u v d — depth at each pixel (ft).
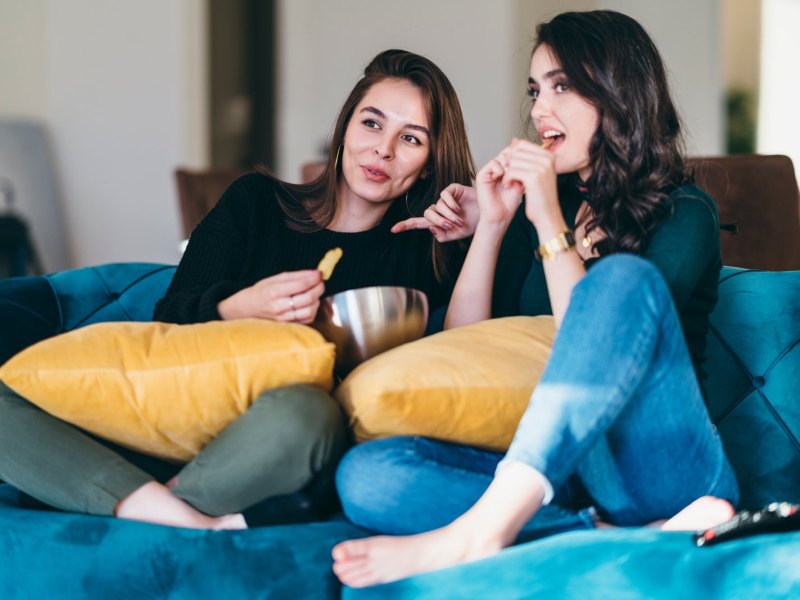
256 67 21.25
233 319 5.79
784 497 6.05
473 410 5.09
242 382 5.16
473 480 4.96
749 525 4.20
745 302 6.44
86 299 7.22
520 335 5.50
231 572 4.79
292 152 21.81
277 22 21.49
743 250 9.17
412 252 6.95
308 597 4.71
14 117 20.12
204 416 5.24
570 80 5.79
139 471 5.26
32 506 5.51
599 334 4.60
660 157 5.74
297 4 21.66
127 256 20.18
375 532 5.17
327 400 5.13
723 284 6.58
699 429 4.94
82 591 4.95
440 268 6.91
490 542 4.61
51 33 20.48
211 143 20.39
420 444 5.02
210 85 20.34
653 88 5.80
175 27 19.62
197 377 5.16
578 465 5.06
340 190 6.87
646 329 4.61
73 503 5.25
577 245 6.11
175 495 5.18
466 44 19.79
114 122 20.20
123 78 20.11
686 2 21.65
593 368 4.58
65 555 5.04
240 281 6.68
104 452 5.30
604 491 5.05
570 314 4.71
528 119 6.81
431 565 4.63
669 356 4.74
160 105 19.83
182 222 12.10
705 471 5.03
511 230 6.82
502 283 6.74
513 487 4.62
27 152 19.93
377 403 4.99
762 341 6.31
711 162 9.13
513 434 5.24
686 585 4.09
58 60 20.47
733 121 31.01
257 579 4.75
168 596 4.83
